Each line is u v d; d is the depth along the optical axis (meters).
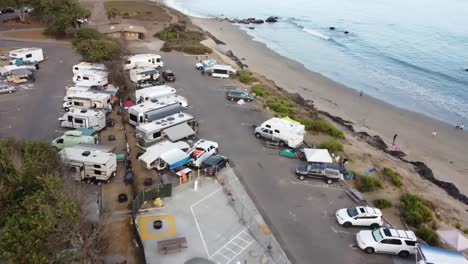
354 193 36.19
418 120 62.94
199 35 105.62
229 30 122.38
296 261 27.95
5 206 24.53
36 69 67.19
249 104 57.78
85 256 23.19
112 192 34.38
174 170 37.62
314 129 51.50
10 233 20.94
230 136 46.97
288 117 49.19
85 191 32.12
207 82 67.12
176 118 45.28
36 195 23.72
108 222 30.50
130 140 44.44
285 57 95.19
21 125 46.12
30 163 27.47
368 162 44.38
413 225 33.06
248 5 176.50
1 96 54.88
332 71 85.94
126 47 83.00
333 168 38.31
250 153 43.19
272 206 34.06
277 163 41.41
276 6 174.00
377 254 29.20
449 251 27.14
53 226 22.09
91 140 40.19
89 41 67.56
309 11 161.25
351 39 113.44
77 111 45.59
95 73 59.00
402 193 38.22
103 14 122.12
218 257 27.73
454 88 77.31
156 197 33.31
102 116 45.72
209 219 31.66
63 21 89.00
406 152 52.31
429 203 37.06
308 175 38.28
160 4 160.12
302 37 116.00
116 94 55.78
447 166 49.41
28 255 20.08
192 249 28.31
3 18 101.69
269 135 45.53
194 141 44.81
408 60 94.19
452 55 98.88
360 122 61.09
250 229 30.84
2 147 29.27
